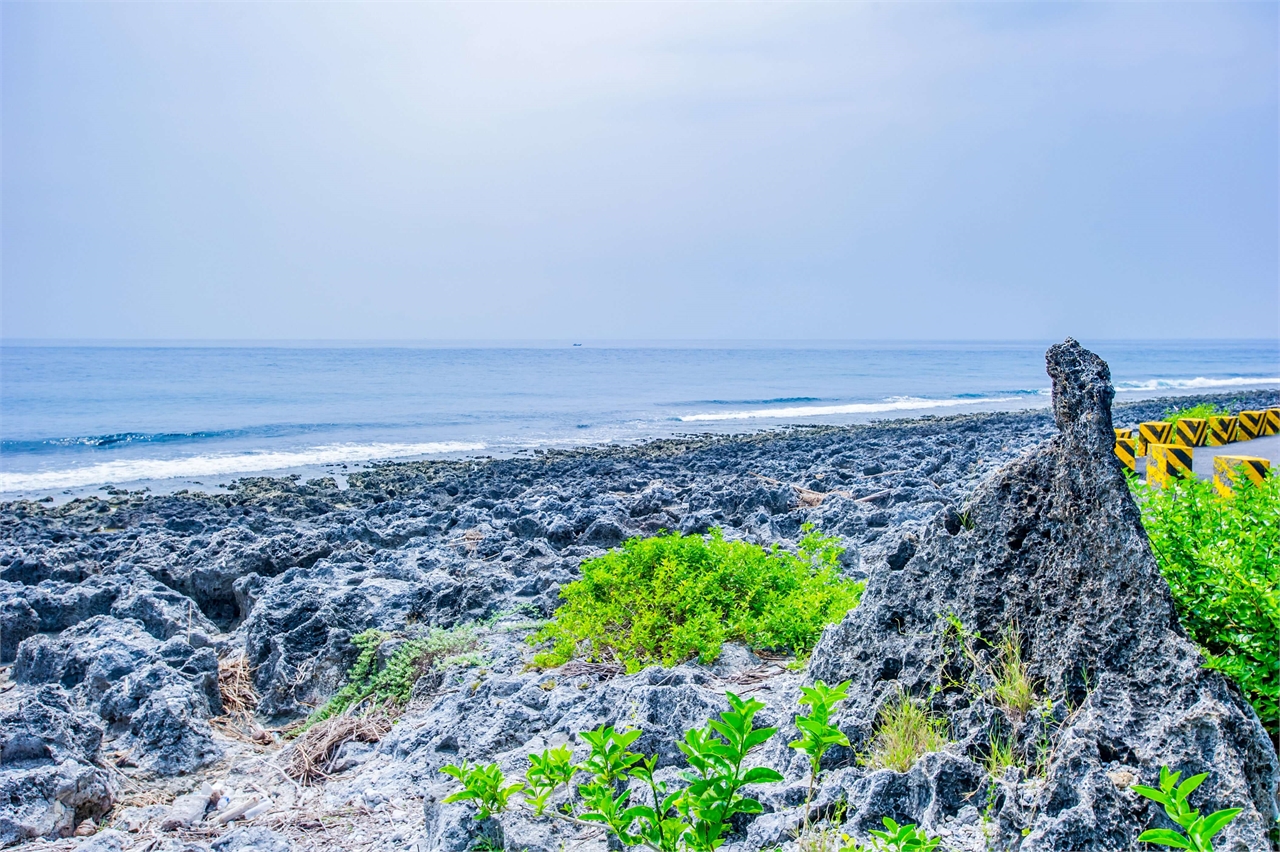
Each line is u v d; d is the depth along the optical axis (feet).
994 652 14.49
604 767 11.27
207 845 16.55
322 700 26.68
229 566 39.96
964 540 15.65
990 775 12.23
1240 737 11.17
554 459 96.94
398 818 17.57
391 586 33.04
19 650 29.58
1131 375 328.49
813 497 58.03
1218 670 11.91
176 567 41.42
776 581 25.96
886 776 12.67
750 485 56.80
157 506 67.77
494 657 26.35
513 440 122.52
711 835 9.47
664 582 24.88
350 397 190.80
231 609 39.96
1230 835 10.17
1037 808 11.14
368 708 24.86
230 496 73.92
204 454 106.42
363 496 71.97
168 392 196.13
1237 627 14.64
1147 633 12.42
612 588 25.88
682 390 227.81
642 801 14.20
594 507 52.80
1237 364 440.45
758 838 12.76
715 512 48.39
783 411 171.01
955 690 14.61
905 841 10.41
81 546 50.03
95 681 25.61
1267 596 13.74
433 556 40.40
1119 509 13.09
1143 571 12.67
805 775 14.48
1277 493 18.97
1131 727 11.75
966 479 60.64
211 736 22.91
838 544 34.55
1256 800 11.03
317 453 107.96
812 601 23.94
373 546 46.62
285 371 295.69
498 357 488.02
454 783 16.62
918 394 219.00
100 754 20.79
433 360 423.64
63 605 34.96
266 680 27.50
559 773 12.46
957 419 134.31
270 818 18.35
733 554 26.73
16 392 191.01
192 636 30.45
